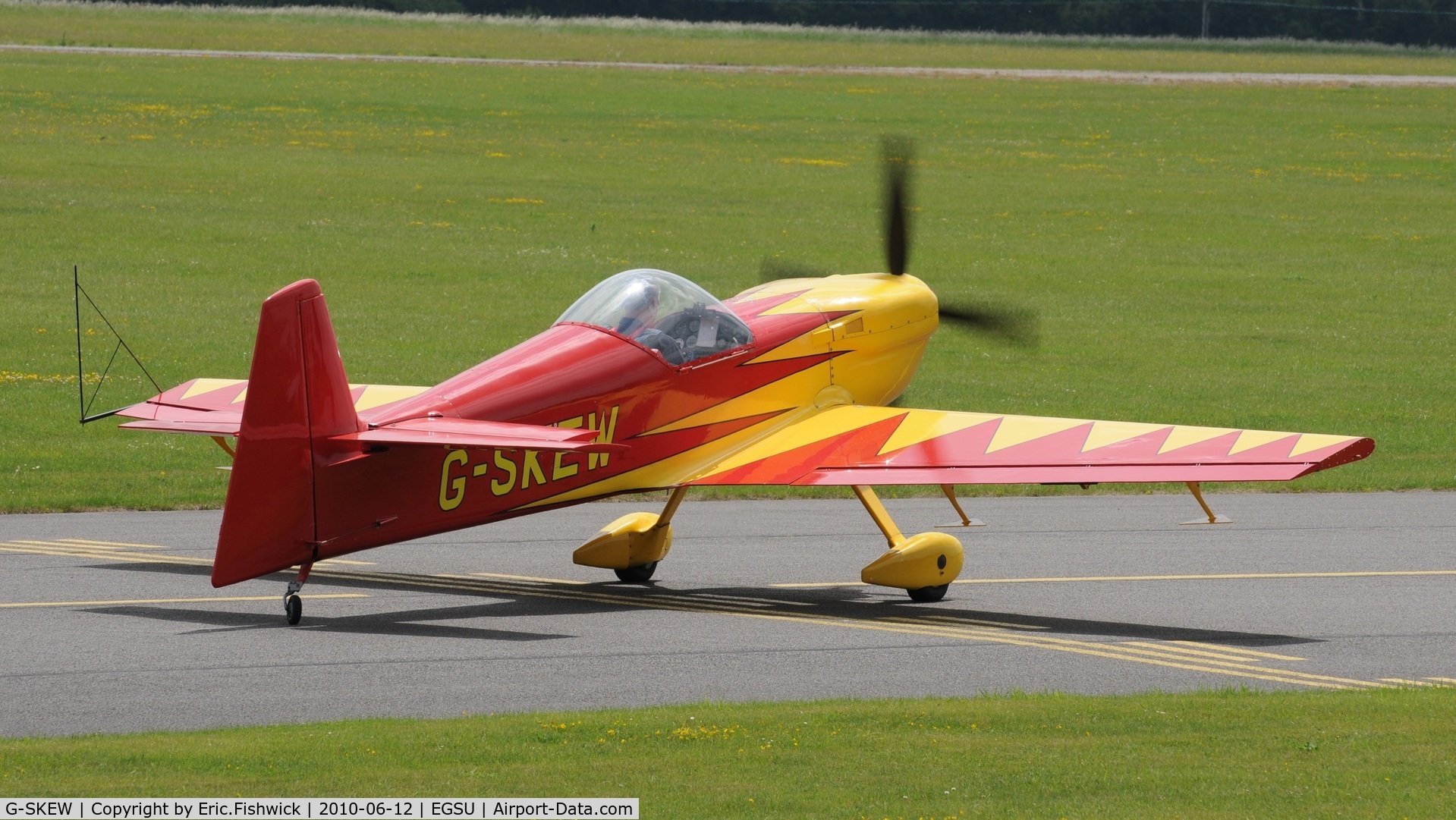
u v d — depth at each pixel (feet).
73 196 428.15
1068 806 74.23
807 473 128.26
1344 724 89.56
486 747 83.92
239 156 518.78
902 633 121.39
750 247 409.08
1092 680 106.83
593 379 125.70
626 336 129.29
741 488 194.80
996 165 577.84
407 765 80.69
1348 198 527.40
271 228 405.80
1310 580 144.46
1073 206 498.69
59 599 127.85
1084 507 186.70
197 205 429.79
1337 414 250.16
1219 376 283.59
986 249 421.59
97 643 112.68
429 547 156.66
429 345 288.30
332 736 86.38
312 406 110.11
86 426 216.54
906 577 131.03
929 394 258.57
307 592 133.49
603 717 91.30
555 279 361.71
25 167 466.70
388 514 114.93
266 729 88.84
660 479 131.13
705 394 134.31
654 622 124.26
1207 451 118.11
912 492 195.83
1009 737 86.63
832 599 134.92
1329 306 363.35
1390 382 280.92
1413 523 176.04
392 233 410.11
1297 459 113.39
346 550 113.19
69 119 561.84
